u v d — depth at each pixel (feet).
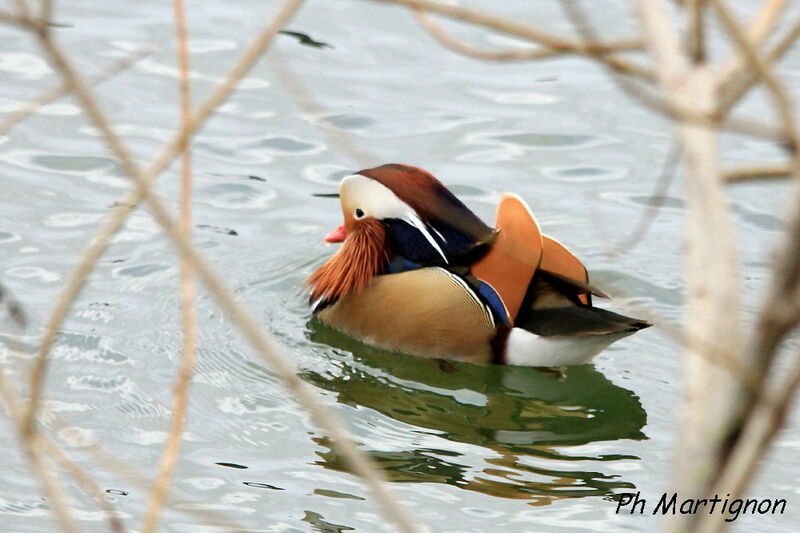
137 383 38.17
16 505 32.07
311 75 59.57
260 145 54.44
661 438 35.78
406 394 39.34
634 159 53.62
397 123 56.03
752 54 9.86
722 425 10.59
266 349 12.73
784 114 9.78
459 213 43.86
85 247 46.44
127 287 44.14
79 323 41.45
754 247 46.37
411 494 32.27
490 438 36.11
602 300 43.86
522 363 40.96
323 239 48.44
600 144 54.85
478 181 51.75
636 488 32.68
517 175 52.37
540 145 54.70
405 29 64.49
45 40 11.93
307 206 50.57
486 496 32.24
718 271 10.41
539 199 50.67
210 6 65.46
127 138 53.52
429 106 57.57
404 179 44.50
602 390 38.88
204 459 34.12
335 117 56.29
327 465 33.91
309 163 53.36
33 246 46.32
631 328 38.42
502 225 41.83
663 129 55.98
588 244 47.32
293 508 31.78
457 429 36.73
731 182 11.21
